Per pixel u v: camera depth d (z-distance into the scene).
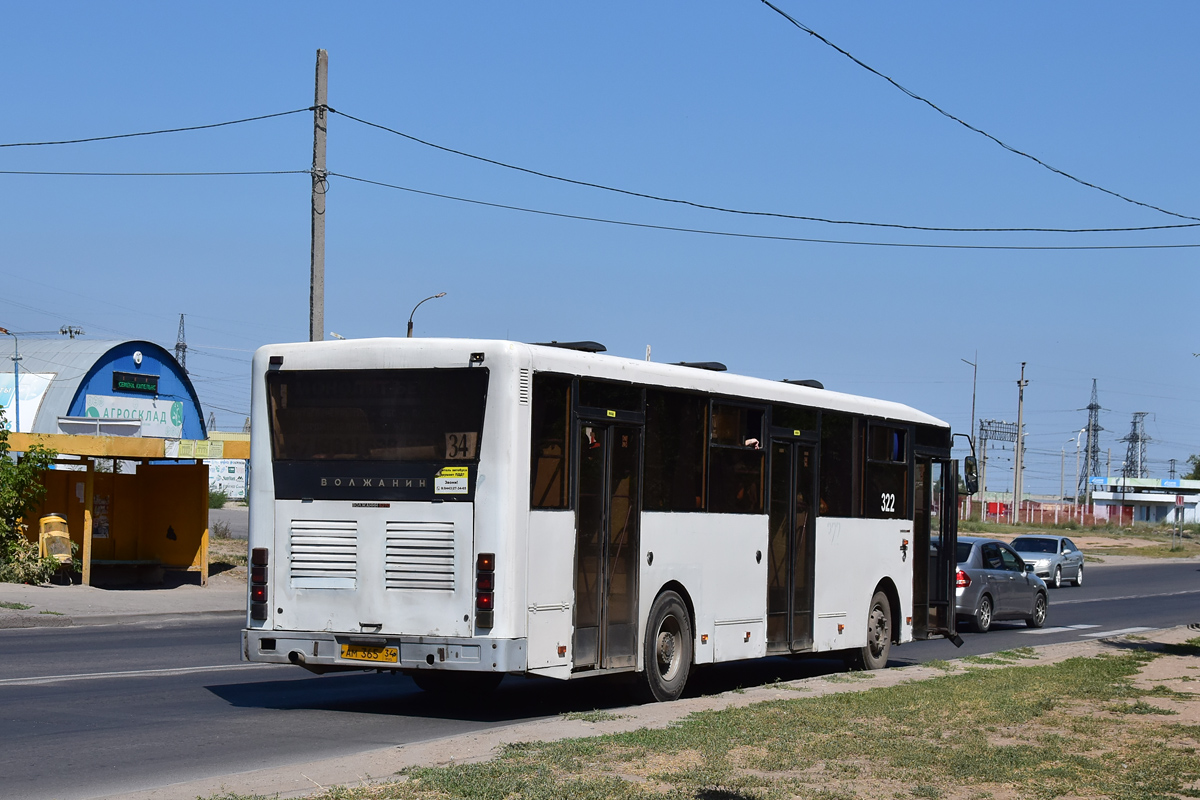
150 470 29.56
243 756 9.45
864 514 16.52
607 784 8.02
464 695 13.48
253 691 13.26
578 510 11.69
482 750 9.18
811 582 15.29
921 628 17.94
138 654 16.53
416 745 9.40
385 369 11.38
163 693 12.86
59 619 21.03
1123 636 22.23
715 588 13.57
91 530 27.27
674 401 13.05
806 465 15.30
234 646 17.98
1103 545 78.25
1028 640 23.05
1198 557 71.00
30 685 13.10
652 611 12.59
